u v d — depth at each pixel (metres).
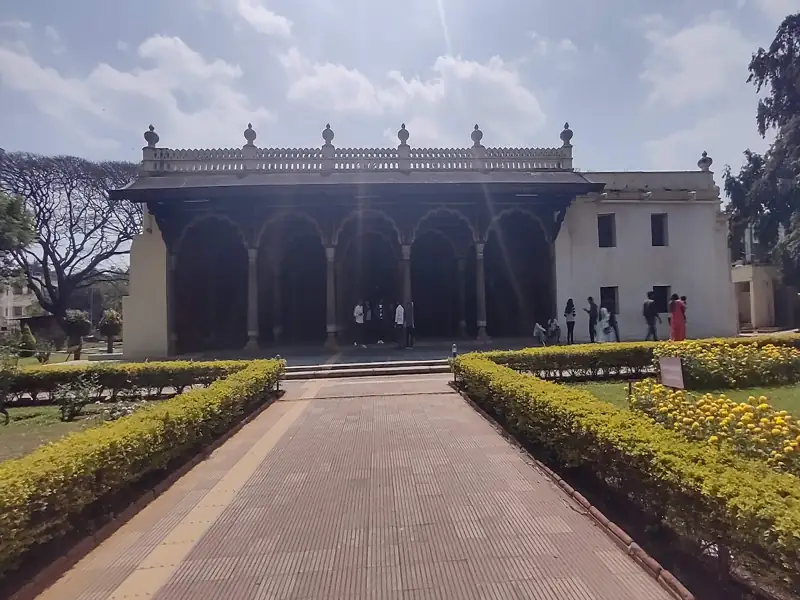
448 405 9.80
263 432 8.15
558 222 20.31
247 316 21.06
